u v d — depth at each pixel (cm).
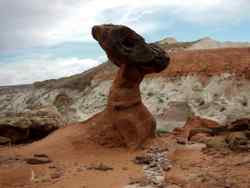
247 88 5031
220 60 5744
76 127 2077
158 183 1228
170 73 5916
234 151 1591
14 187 1254
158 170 1416
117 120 1845
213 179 1214
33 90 8681
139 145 1798
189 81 5588
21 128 2278
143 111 1905
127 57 1817
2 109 8369
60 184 1270
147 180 1268
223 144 1689
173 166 1450
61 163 1572
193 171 1340
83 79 7731
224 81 5278
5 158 1667
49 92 7944
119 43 1812
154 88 5816
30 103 8031
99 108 6125
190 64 5922
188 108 5038
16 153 1811
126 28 1822
